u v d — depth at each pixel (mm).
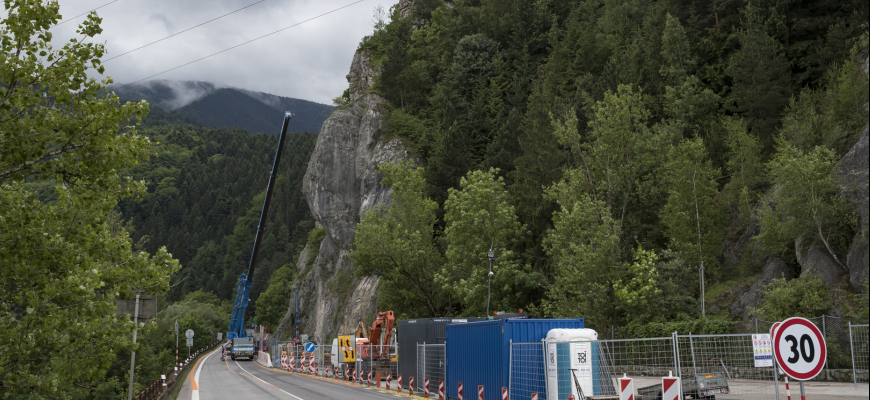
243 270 187375
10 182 12172
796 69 46344
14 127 10805
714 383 15945
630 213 43750
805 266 30656
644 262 34469
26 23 10852
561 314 36500
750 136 40406
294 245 180375
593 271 36188
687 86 47625
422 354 26469
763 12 47750
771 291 29000
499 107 76500
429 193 64125
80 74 11305
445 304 55156
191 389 29375
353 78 108062
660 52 53594
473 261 48188
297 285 121188
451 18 101938
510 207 48719
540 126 52344
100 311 12477
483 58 86688
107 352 13133
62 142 11430
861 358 23234
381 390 27703
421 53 99188
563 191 41125
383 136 85625
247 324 163625
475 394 19766
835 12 45875
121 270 13461
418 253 52281
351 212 85938
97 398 41938
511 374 17172
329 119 89812
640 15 70062
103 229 13672
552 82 69250
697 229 37125
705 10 56938
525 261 48906
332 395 24953
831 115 35594
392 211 56375
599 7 86812
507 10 92750
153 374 51906
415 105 91125
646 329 34125
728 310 35031
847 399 17094
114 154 11656
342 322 81250
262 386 30922
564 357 16062
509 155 58344
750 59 44000
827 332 25141
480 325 19547
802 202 30359
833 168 30750
